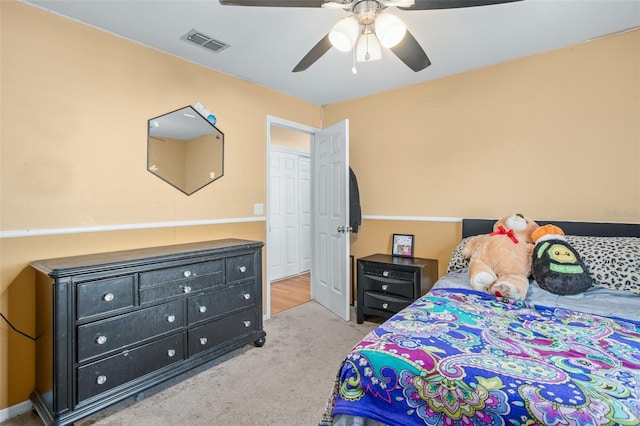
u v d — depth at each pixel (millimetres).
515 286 1744
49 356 1617
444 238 3031
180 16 2012
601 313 1504
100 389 1699
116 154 2213
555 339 1239
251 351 2498
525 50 2496
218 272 2283
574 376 958
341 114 3758
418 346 1167
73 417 1589
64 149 1981
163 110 2473
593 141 2344
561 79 2453
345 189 3156
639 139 2188
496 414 891
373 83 3178
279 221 4797
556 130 2480
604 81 2295
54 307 1569
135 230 2301
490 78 2762
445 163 3016
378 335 1287
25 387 1826
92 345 1676
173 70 2531
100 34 2137
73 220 2018
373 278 2994
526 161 2609
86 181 2072
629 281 1740
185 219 2609
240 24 2109
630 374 971
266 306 3242
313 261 3889
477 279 1911
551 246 1922
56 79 1951
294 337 2766
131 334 1821
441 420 973
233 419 1714
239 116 3018
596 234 2270
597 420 793
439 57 2602
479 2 1399
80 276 1643
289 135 4895
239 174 3023
